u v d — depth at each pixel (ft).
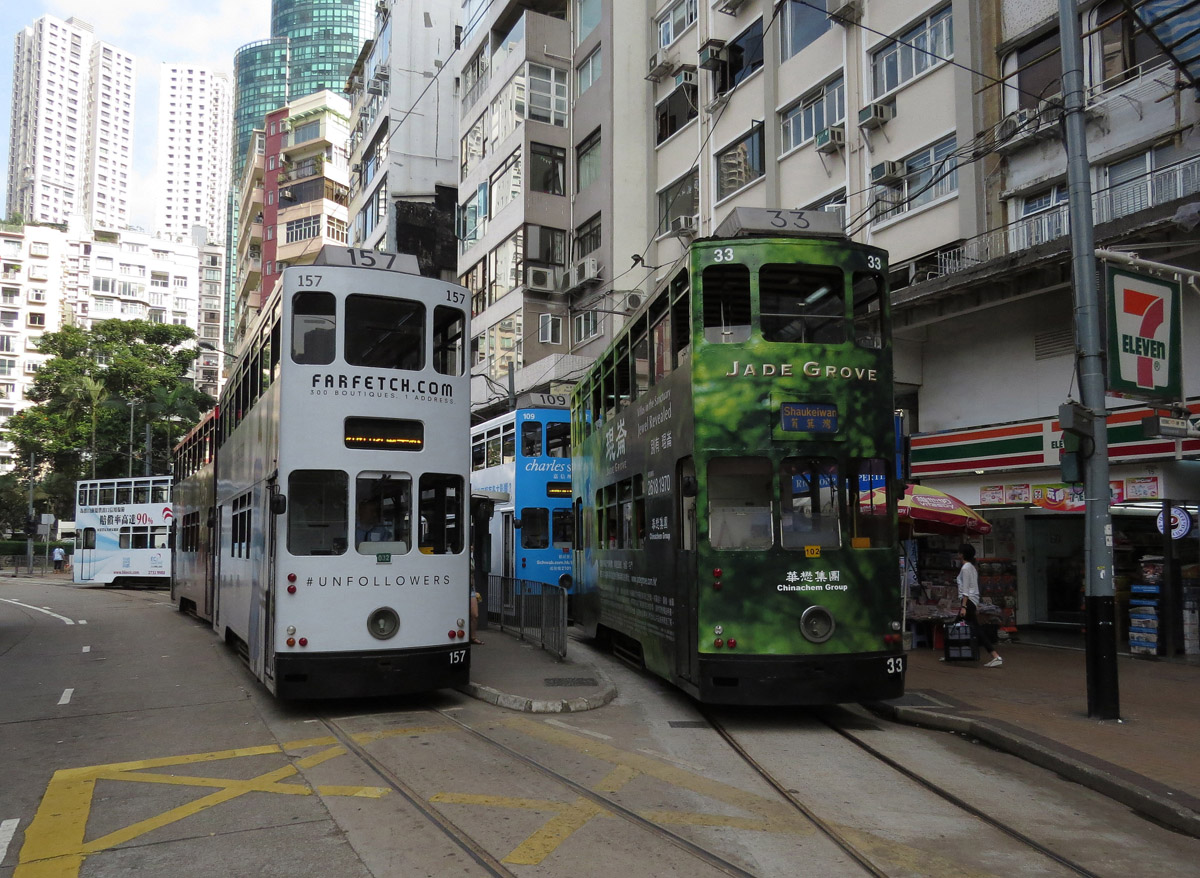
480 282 111.45
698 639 30.83
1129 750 26.16
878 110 61.57
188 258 386.93
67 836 20.02
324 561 33.06
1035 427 50.72
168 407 183.62
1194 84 41.06
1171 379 35.06
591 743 28.53
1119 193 47.98
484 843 19.03
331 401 33.88
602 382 49.03
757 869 17.56
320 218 211.82
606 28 93.20
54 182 578.66
